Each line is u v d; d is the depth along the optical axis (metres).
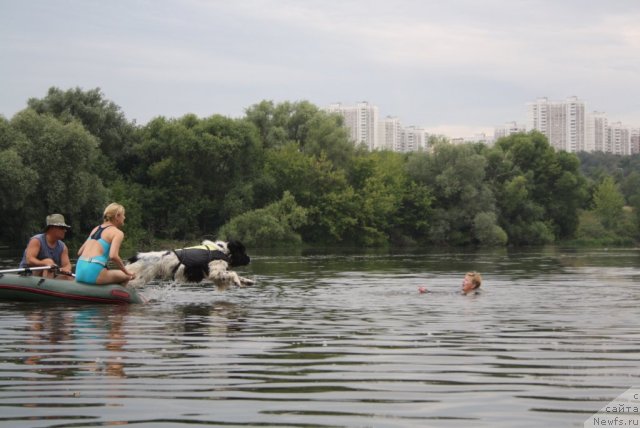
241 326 8.62
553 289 14.70
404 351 6.85
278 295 12.83
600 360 6.38
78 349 6.89
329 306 10.96
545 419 4.48
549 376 5.70
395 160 67.75
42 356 6.50
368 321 9.15
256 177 57.34
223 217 54.81
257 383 5.43
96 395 5.04
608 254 40.44
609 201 80.25
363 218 59.00
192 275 12.71
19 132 41.28
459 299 12.28
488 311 10.39
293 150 59.19
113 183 50.81
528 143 74.75
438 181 62.84
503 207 68.44
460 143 65.94
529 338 7.69
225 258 12.95
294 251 45.47
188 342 7.35
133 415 4.54
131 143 55.28
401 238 63.19
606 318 9.53
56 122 42.00
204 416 4.53
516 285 15.93
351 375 5.73
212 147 53.59
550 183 76.06
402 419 4.48
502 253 42.66
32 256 11.62
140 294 11.47
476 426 4.34
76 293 10.93
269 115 64.81
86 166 44.12
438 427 4.32
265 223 51.38
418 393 5.14
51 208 41.69
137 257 12.84
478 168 63.41
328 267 23.84
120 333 7.96
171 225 52.91
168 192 53.66
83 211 43.91
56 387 5.26
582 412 4.63
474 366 6.11
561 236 76.94
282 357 6.51
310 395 5.07
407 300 12.05
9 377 5.58
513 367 6.06
